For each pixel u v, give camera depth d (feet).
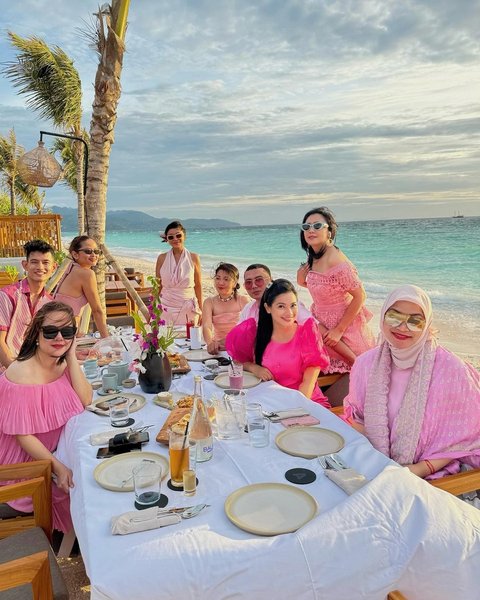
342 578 4.83
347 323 14.10
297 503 5.74
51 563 6.55
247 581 4.66
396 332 8.05
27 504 8.05
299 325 10.97
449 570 5.08
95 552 4.92
